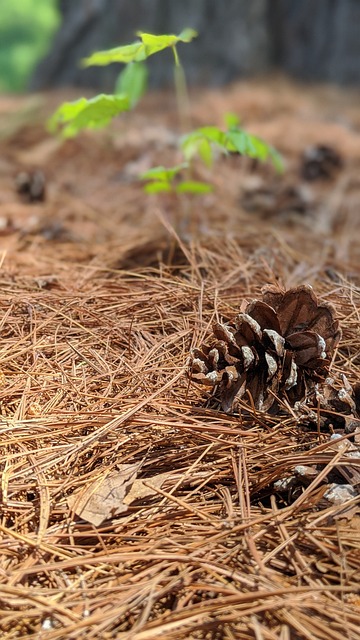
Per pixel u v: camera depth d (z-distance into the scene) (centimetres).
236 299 49
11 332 46
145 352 44
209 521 35
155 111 124
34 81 169
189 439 39
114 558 33
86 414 39
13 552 33
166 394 41
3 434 38
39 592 32
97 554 33
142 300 49
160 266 54
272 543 34
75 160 96
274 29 157
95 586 32
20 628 31
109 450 37
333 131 111
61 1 167
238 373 40
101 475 36
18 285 51
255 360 40
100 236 66
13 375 42
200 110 121
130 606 31
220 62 150
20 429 38
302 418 40
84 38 159
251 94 132
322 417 40
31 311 47
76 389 41
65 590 32
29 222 67
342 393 39
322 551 34
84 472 37
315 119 120
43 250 60
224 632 31
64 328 46
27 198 76
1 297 49
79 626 30
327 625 31
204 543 34
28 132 109
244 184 85
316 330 41
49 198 78
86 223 70
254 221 70
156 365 43
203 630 31
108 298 49
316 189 87
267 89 139
